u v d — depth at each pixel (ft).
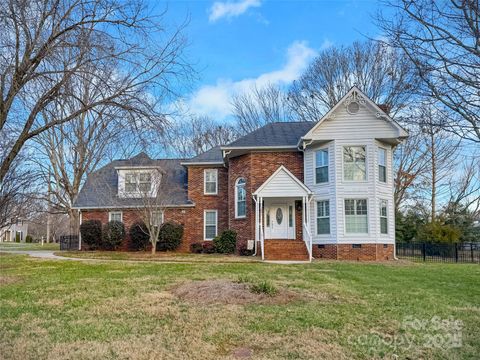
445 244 70.59
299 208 70.59
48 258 63.82
